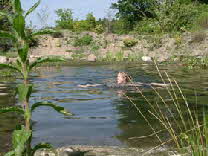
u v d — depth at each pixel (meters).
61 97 7.70
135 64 18.88
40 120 5.38
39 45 26.39
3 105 6.30
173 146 3.85
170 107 6.34
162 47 25.31
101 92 8.53
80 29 36.97
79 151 3.69
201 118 5.34
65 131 4.67
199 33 25.84
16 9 2.33
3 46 21.56
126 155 3.53
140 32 31.81
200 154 3.07
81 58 23.12
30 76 12.52
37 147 2.44
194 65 16.98
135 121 5.25
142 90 8.79
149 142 4.07
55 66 17.66
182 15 30.50
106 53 24.86
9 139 4.11
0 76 11.93
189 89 8.74
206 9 32.28
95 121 5.29
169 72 13.77
